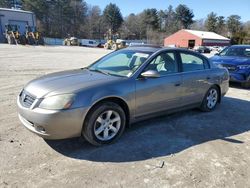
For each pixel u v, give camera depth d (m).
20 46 31.58
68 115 3.47
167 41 75.50
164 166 3.47
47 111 3.41
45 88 3.65
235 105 6.67
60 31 85.44
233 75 8.80
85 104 3.58
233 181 3.20
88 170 3.29
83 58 19.92
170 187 3.03
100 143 3.90
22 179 3.05
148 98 4.37
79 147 3.87
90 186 2.97
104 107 3.81
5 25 38.09
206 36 68.25
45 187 2.92
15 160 3.44
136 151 3.85
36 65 13.48
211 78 5.69
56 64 14.59
